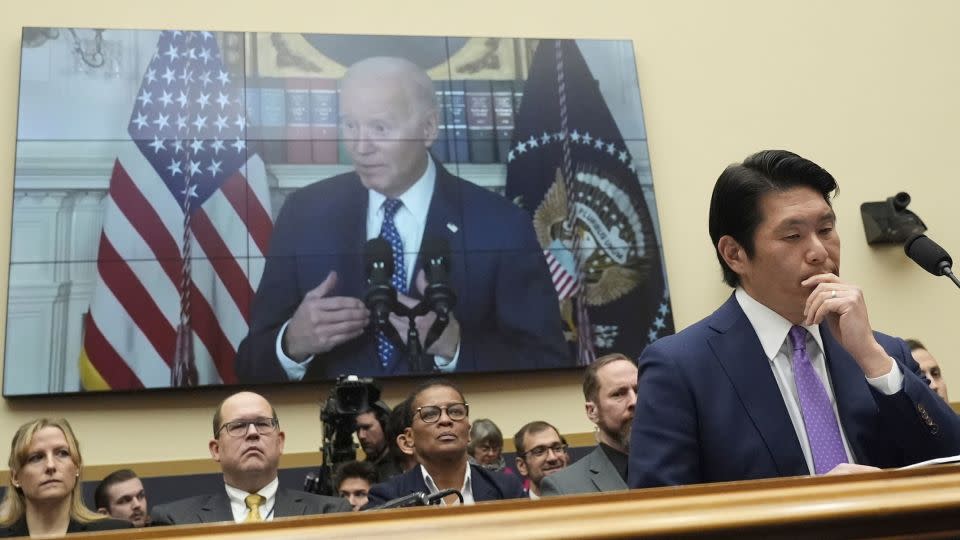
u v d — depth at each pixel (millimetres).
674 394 1879
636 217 5746
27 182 5227
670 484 1794
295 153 5527
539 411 5477
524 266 5562
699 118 6102
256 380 5176
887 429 1753
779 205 1876
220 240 5332
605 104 5906
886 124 6238
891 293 5934
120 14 5645
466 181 5645
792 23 6352
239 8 5781
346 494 3871
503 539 1153
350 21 5879
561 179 5734
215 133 5473
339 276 5383
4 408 5012
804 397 1866
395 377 5316
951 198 6156
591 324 5539
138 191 5316
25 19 5543
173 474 5051
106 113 5391
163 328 5164
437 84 5770
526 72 5879
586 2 6180
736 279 2006
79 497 3455
